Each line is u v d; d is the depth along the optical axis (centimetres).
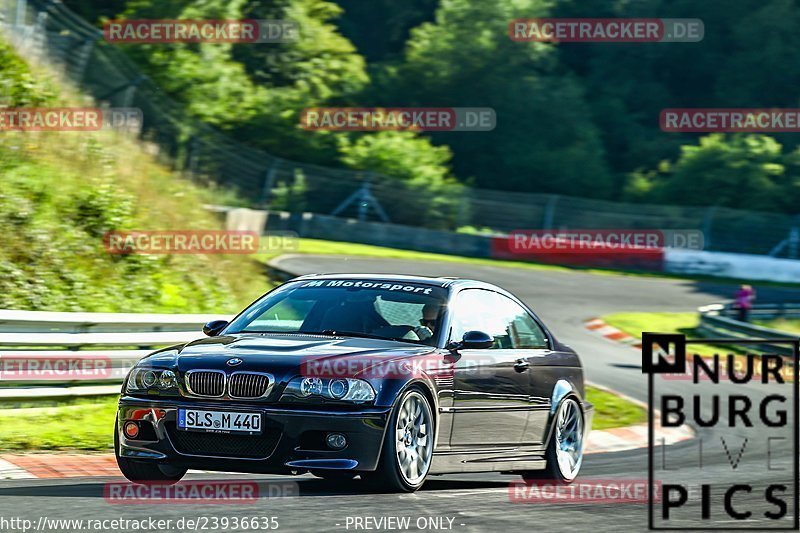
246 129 13588
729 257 13075
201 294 5216
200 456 2070
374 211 13225
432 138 17550
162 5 12744
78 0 12569
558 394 2639
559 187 17188
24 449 2758
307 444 2042
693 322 9025
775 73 18825
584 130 17725
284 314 2409
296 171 12769
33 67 6312
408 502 1955
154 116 11044
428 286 2464
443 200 13675
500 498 2105
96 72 9862
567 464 2689
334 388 2048
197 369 2100
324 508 1827
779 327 9712
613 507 2022
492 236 12444
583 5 18850
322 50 15188
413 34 18125
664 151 18500
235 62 14475
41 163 5197
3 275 4284
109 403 3469
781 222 14250
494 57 17712
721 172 16562
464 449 2319
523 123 17588
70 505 1817
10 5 7781
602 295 10206
